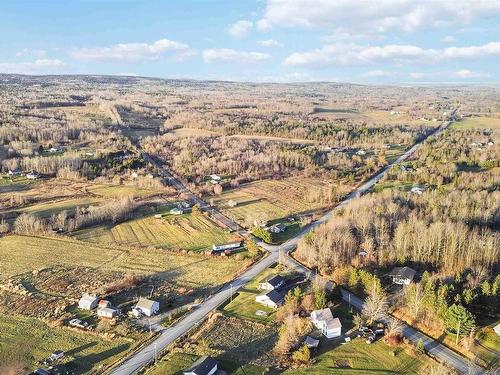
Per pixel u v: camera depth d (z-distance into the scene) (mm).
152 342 101188
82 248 156500
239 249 154000
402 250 134625
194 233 169125
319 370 89250
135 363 93625
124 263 144750
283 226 170000
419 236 134750
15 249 154875
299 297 113125
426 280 112188
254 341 100188
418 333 100812
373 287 110750
